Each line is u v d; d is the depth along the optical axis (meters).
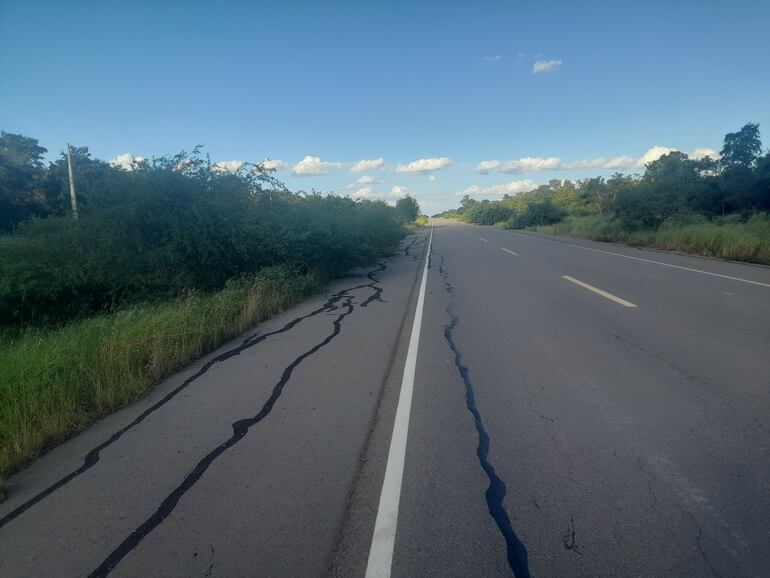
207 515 3.41
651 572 2.72
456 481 3.70
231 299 10.16
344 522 3.26
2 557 3.09
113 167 12.56
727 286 11.45
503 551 2.92
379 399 5.43
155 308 10.06
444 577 2.74
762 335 7.30
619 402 5.04
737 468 3.73
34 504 3.68
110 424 5.12
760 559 2.79
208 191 12.96
